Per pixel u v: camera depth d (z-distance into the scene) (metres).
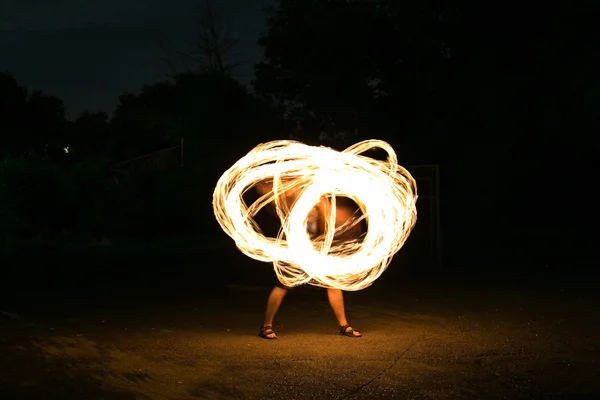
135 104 34.50
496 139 25.44
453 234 23.16
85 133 34.22
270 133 29.48
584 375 5.83
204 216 23.08
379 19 27.72
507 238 21.47
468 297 10.25
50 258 16.30
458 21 26.33
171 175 24.17
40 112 36.28
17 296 10.40
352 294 10.63
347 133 29.67
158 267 14.55
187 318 8.62
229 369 6.00
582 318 8.35
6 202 19.77
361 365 6.15
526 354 6.57
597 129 23.33
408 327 7.99
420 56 27.22
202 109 28.92
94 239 21.03
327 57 28.42
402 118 28.03
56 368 5.71
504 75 25.33
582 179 25.28
